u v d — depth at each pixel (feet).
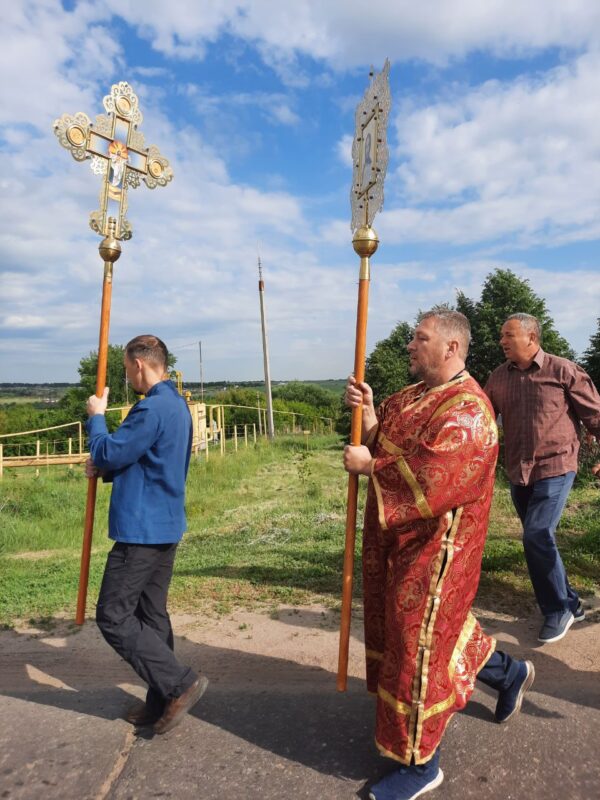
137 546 9.86
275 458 64.13
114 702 10.96
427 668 8.29
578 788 8.39
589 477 29.71
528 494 14.06
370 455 9.31
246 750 9.39
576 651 12.59
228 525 30.40
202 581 17.78
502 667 9.64
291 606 15.62
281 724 10.07
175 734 9.86
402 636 8.43
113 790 8.55
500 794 8.30
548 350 68.54
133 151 13.06
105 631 9.64
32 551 29.07
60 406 148.25
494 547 19.48
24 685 11.91
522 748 9.24
